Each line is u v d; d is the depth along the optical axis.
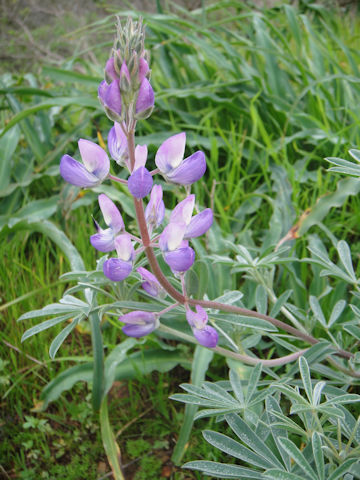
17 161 0.39
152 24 0.41
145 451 0.23
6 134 0.37
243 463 0.22
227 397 0.18
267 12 0.52
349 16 0.64
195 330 0.16
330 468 0.16
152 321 0.16
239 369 0.23
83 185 0.15
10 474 0.23
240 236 0.30
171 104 0.41
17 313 0.28
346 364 0.22
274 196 0.35
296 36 0.44
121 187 0.33
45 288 0.28
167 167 0.15
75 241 0.33
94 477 0.22
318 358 0.19
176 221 0.15
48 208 0.34
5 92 0.37
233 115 0.40
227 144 0.34
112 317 0.27
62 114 0.42
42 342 0.27
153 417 0.25
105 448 0.22
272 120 0.38
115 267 0.15
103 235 0.16
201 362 0.24
